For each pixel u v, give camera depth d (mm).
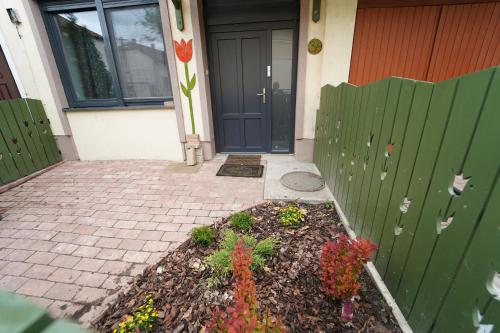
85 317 1643
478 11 3104
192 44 3744
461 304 1011
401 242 1488
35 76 4207
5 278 1993
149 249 2270
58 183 3744
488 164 879
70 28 4086
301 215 2545
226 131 4547
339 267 1451
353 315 1502
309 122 3965
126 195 3307
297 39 3771
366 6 3238
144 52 4082
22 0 3762
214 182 3574
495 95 847
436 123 1186
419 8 3186
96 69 4281
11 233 2561
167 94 4285
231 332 944
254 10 3709
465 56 3307
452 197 1067
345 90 2533
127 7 3834
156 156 4559
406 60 3418
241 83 4191
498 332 873
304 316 1525
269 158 4391
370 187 1942
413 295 1354
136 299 1738
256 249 2006
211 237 2285
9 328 391
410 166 1410
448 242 1088
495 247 855
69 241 2414
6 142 3725
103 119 4410
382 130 1755
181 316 1588
